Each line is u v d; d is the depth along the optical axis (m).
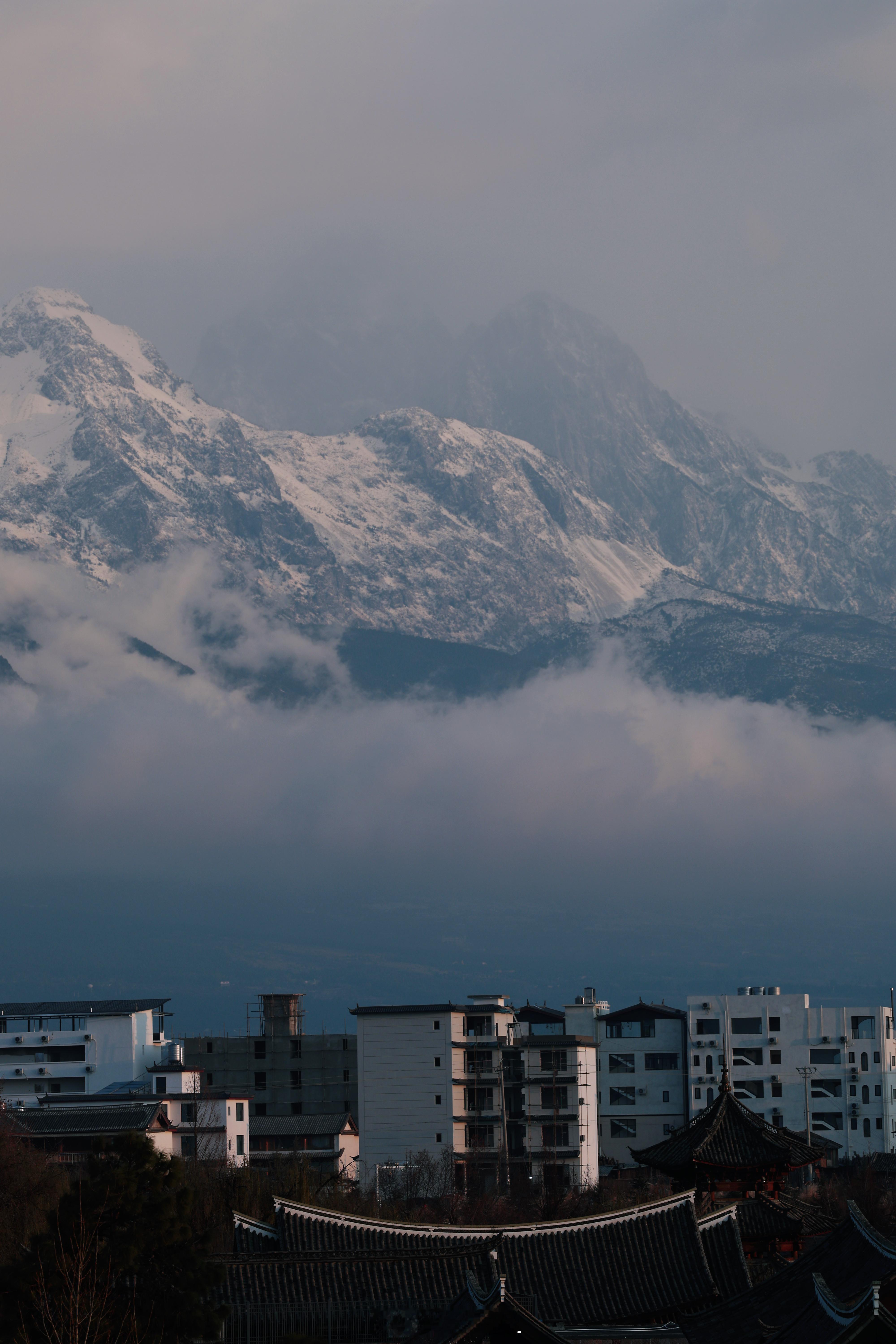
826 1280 132.62
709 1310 139.62
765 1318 132.62
